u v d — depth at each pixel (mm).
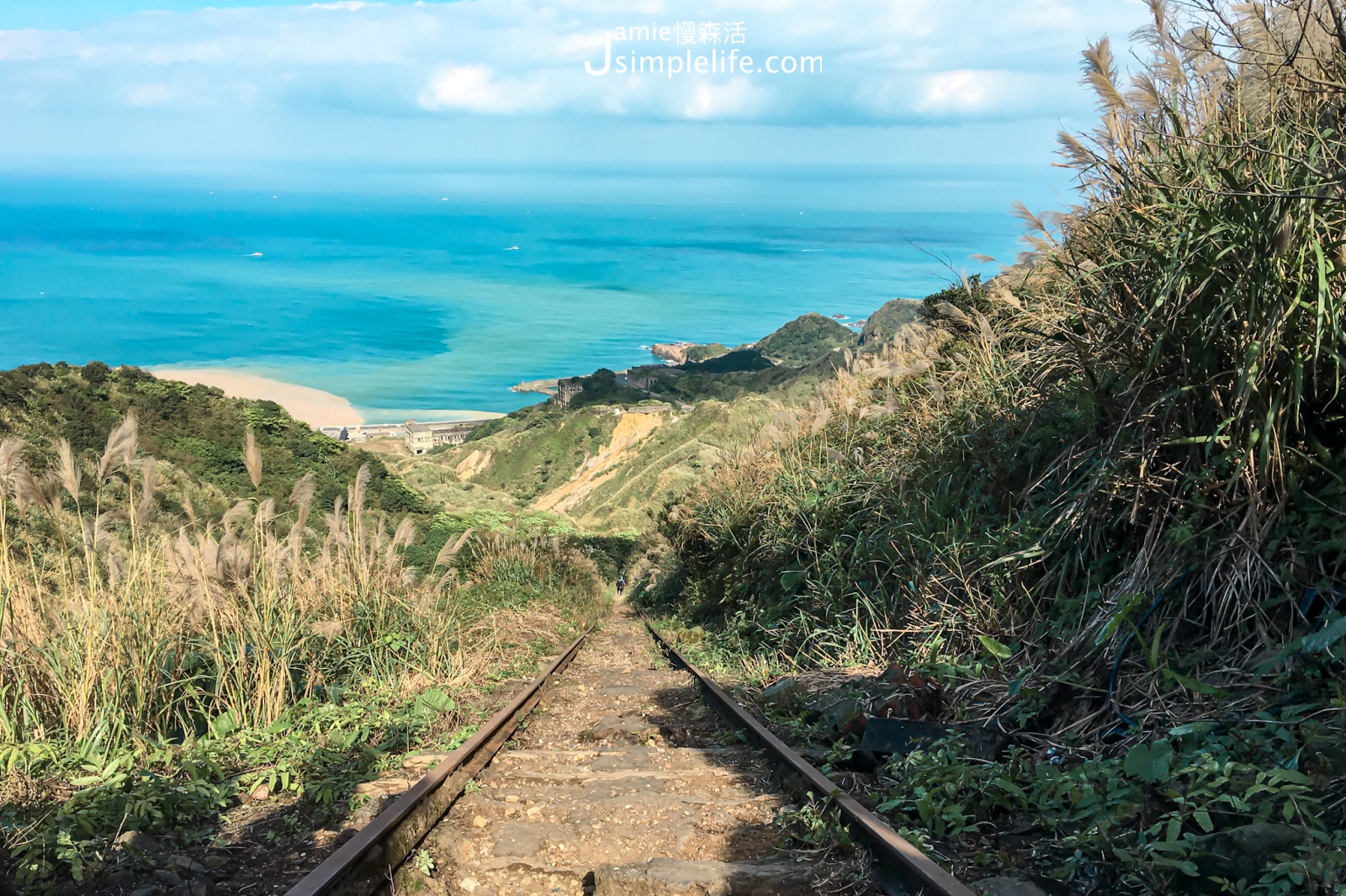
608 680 9125
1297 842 2525
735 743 5555
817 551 9156
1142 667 4129
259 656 5785
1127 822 3051
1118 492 4672
